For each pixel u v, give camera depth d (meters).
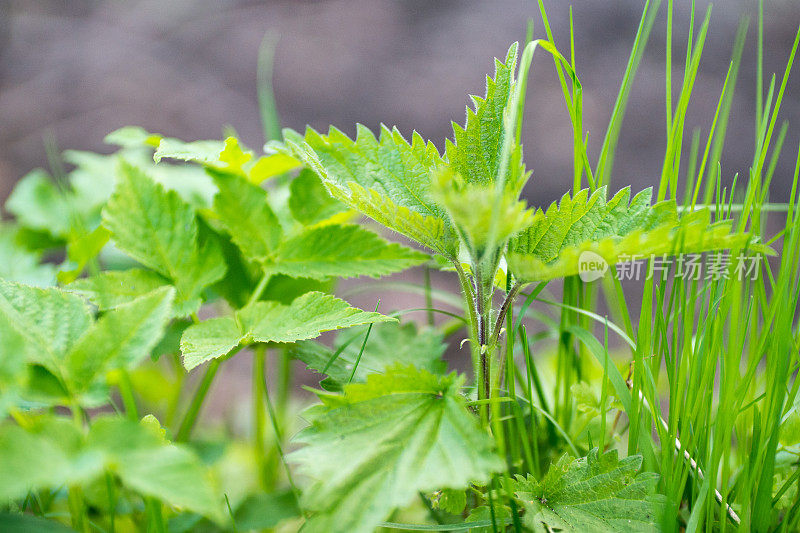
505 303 0.46
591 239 0.46
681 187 1.07
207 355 0.46
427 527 0.45
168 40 1.48
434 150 0.48
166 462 0.41
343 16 1.55
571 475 0.45
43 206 0.59
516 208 0.43
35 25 1.49
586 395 0.49
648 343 0.46
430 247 0.46
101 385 0.43
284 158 0.51
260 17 1.56
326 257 0.50
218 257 0.50
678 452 0.46
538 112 1.26
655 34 1.43
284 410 0.56
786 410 0.46
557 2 1.53
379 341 0.52
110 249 0.59
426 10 1.56
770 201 1.07
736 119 1.22
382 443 0.43
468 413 0.44
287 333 0.46
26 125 1.20
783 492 0.46
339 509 0.43
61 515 0.49
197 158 0.48
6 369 0.41
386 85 1.34
